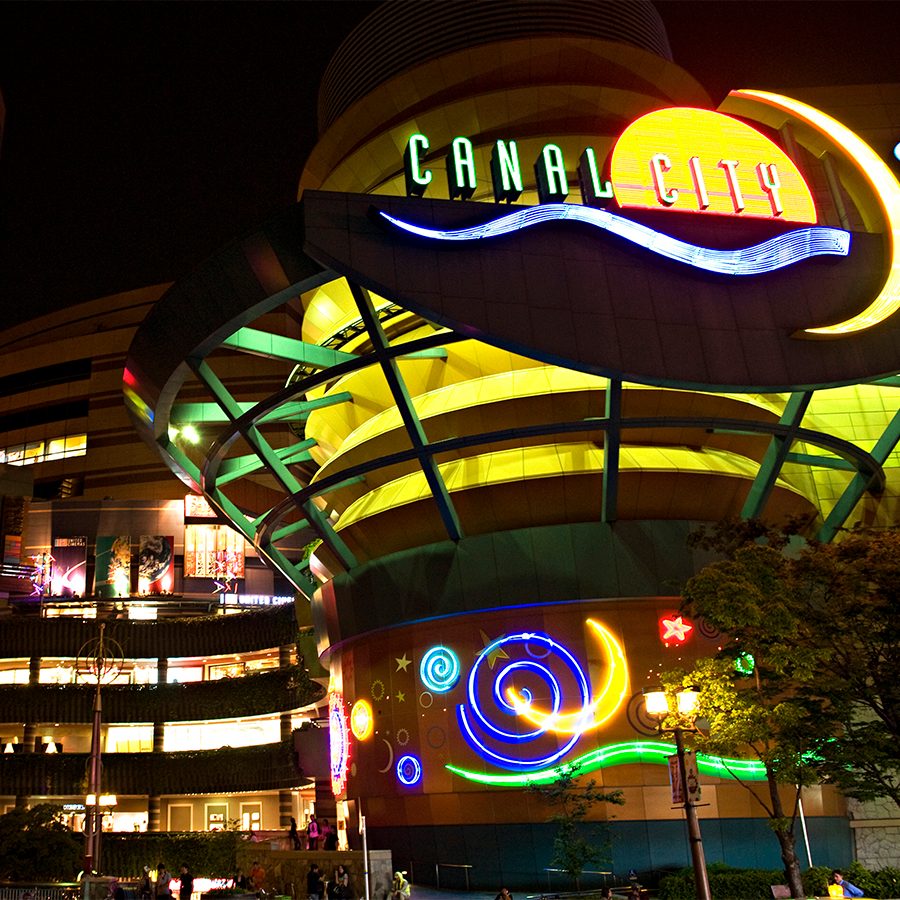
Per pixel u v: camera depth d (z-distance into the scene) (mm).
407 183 30688
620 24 42625
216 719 71062
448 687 34969
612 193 31516
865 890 29406
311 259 28859
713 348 30500
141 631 75000
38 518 86500
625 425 31688
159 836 61781
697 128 33125
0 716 69750
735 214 32156
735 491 35344
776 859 32750
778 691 25891
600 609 34312
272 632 72625
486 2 41344
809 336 31109
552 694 33625
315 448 45656
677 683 26266
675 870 31828
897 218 32844
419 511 36062
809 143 35656
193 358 31547
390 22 42812
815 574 25875
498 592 34250
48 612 80625
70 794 67688
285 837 55344
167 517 87562
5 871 42219
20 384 106625
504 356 36812
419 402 37719
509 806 33188
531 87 38531
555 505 34875
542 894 30984
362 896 29641
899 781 33156
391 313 37000
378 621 36531
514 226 30016
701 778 32844
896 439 35219
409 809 35250
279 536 43344
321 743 49938
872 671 25250
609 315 30094
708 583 24594
